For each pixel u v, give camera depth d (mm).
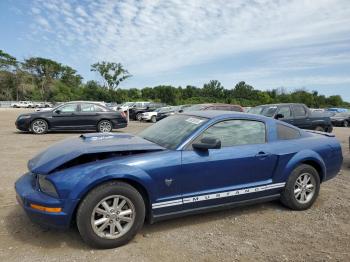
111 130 14922
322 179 4973
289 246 3582
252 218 4371
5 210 4430
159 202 3686
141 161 3609
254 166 4273
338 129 21359
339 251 3473
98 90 72750
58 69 96875
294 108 12508
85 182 3303
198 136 4016
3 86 84438
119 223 3498
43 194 3389
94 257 3270
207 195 3961
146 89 79062
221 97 76812
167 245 3562
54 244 3520
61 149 3834
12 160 7809
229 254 3389
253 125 4508
